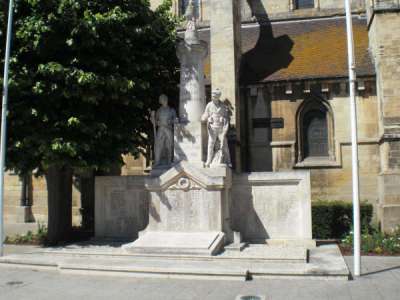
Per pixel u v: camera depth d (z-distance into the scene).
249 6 30.58
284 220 17.86
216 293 11.23
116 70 17.56
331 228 21.55
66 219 20.28
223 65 24.77
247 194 18.27
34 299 11.02
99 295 11.26
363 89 24.30
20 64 16.98
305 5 30.53
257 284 12.12
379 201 23.08
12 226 26.69
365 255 16.55
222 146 17.34
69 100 17.14
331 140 24.97
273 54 27.56
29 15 17.20
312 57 26.27
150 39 19.14
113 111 18.36
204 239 15.52
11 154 17.23
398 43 22.44
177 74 21.12
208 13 31.28
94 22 16.70
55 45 16.98
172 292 11.40
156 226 17.12
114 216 19.75
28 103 16.89
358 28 27.78
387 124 22.12
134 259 14.84
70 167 18.02
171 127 18.11
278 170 25.19
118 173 25.72
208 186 16.52
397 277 12.88
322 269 12.77
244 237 18.11
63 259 15.06
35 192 28.39
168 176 16.95
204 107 18.25
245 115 25.78
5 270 14.45
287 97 25.38
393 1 22.64
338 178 24.44
